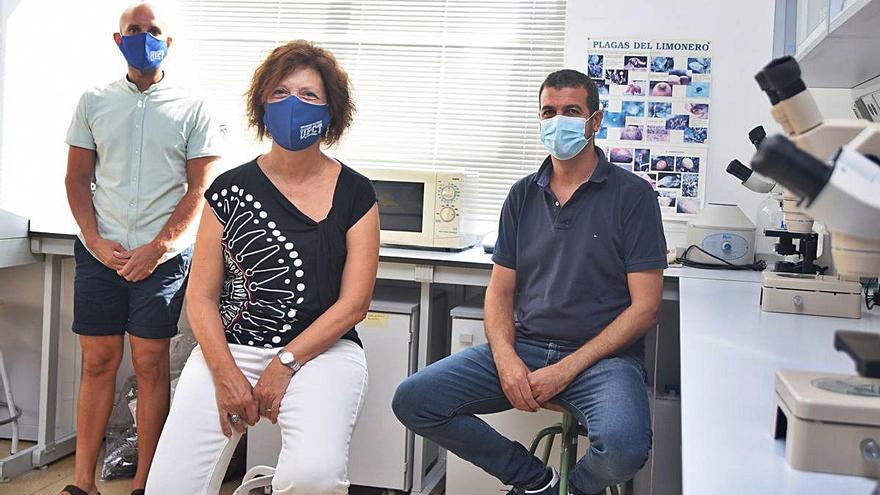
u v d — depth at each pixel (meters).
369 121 3.81
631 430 2.15
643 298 2.43
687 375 1.48
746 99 3.41
